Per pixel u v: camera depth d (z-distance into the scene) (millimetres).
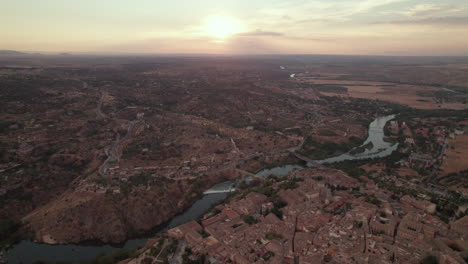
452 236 192000
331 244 186500
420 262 164125
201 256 186375
